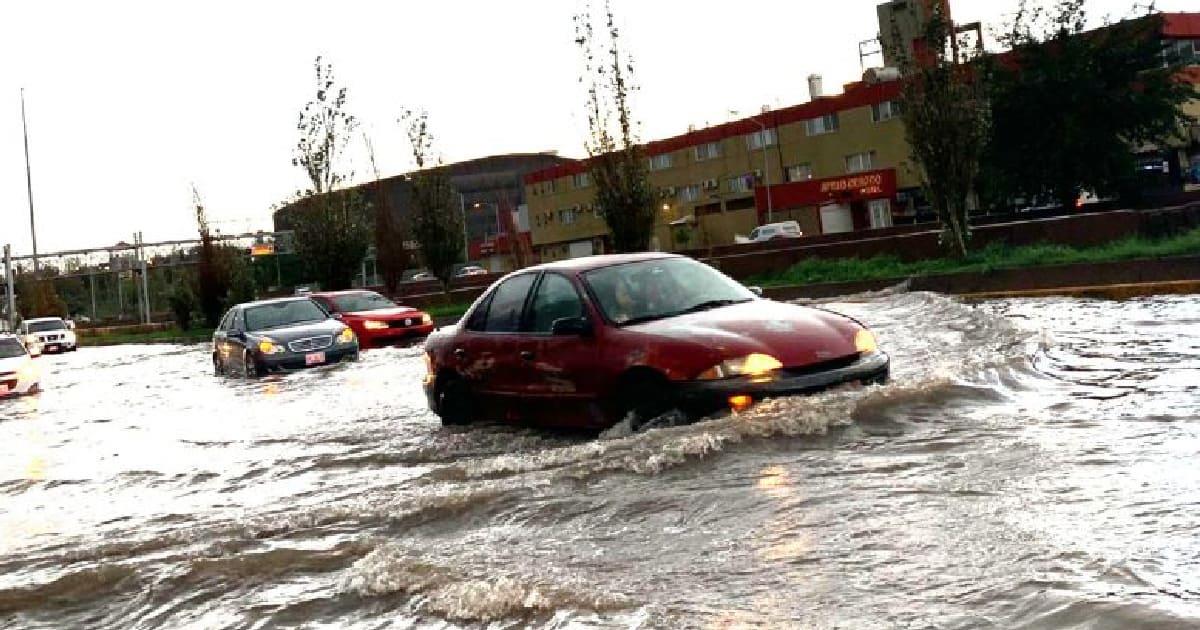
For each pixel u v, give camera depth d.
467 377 8.41
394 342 22.11
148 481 7.74
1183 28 50.25
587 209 84.56
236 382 16.84
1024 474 4.53
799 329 6.82
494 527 4.73
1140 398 6.16
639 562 3.91
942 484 4.50
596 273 7.84
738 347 6.53
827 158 63.81
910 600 3.14
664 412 6.66
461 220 36.81
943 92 21.66
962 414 6.09
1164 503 3.85
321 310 19.05
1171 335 9.26
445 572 4.03
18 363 19.44
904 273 20.95
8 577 4.93
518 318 8.11
